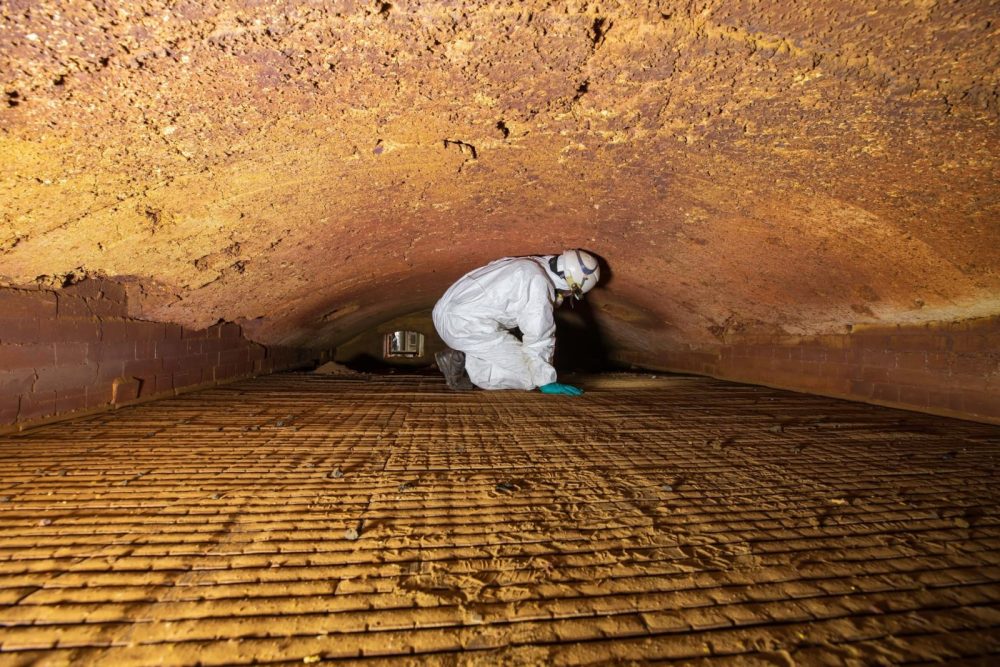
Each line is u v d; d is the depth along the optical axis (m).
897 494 2.17
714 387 5.92
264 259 4.01
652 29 1.89
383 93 2.24
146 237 3.07
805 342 5.50
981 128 2.14
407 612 1.28
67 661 1.10
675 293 5.80
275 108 2.23
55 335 3.34
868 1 1.67
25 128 1.98
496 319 5.32
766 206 3.28
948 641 1.22
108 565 1.48
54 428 3.16
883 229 3.11
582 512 1.93
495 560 1.55
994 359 3.72
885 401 4.57
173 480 2.20
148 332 4.30
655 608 1.32
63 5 1.53
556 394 5.15
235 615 1.26
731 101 2.30
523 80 2.20
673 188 3.33
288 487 2.14
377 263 5.09
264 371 6.68
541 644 1.18
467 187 3.45
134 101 2.00
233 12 1.67
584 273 4.99
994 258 2.99
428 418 3.75
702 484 2.27
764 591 1.41
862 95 2.12
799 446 2.98
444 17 1.80
